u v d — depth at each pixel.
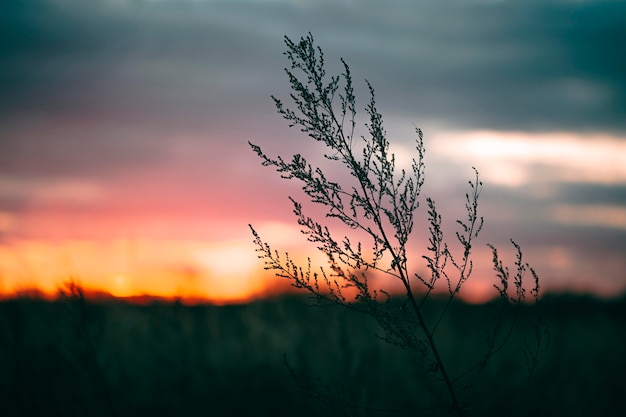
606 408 4.77
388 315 3.88
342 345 4.80
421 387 4.66
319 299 3.96
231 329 5.18
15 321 4.25
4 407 4.05
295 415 4.62
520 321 4.28
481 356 5.21
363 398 4.42
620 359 5.24
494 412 4.62
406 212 3.91
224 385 4.77
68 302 4.36
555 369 5.06
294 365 4.86
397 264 3.85
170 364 4.75
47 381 4.15
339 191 3.94
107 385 4.28
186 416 4.54
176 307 5.06
